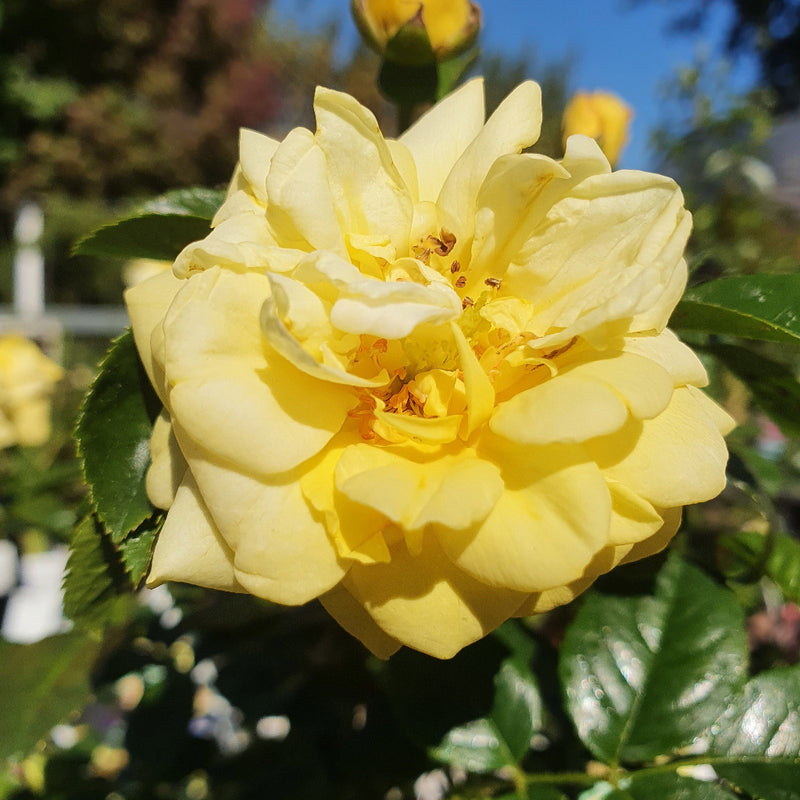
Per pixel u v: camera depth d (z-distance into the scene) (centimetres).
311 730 19
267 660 20
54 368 38
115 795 24
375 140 12
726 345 15
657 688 13
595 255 12
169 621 22
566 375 11
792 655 31
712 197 48
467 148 12
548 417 10
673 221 11
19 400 36
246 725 21
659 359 11
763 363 15
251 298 11
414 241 12
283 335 10
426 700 14
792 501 45
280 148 11
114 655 22
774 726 13
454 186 12
